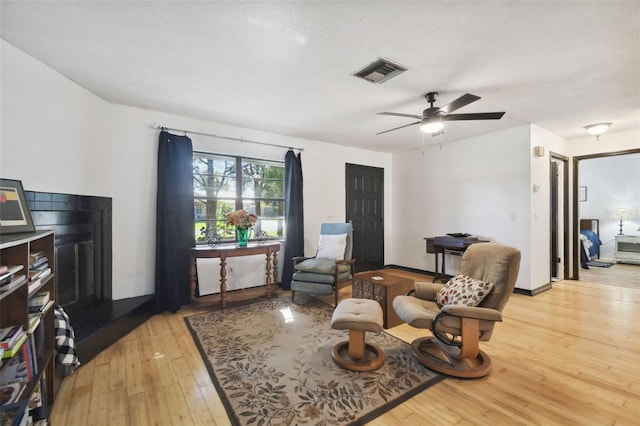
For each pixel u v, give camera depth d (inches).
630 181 249.3
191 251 132.6
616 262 242.2
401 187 223.0
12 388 52.7
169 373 80.4
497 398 69.5
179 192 132.9
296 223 169.6
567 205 183.0
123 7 64.6
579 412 64.5
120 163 122.7
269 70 93.3
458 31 72.4
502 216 162.2
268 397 69.9
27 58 83.5
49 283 70.2
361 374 79.7
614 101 118.0
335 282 136.0
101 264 114.1
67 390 72.3
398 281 120.0
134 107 126.3
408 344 98.3
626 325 112.5
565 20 67.7
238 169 158.1
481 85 103.1
